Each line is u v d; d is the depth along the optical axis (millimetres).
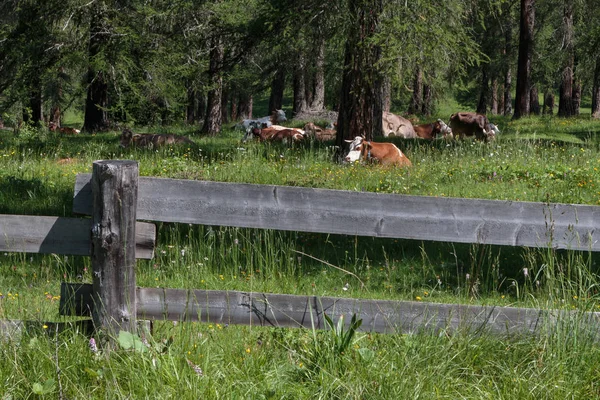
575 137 24594
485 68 40469
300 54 21828
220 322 4473
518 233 4531
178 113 27359
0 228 4418
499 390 4004
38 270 7090
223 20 21156
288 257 6602
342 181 12336
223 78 24172
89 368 4020
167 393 3797
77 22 23188
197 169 13453
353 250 8422
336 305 4465
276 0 14820
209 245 7445
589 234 4395
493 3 16094
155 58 22594
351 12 13938
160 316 4461
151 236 4391
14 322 4449
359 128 14898
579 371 4199
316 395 3924
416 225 4488
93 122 29641
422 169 13453
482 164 13695
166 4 21875
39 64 22688
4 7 24953
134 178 4273
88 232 4422
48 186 11359
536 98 49875
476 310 4500
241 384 3994
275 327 4574
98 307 4324
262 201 4469
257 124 28719
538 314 4457
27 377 3996
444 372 4117
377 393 3908
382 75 14523
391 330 4449
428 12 13773
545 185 11742
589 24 34875
